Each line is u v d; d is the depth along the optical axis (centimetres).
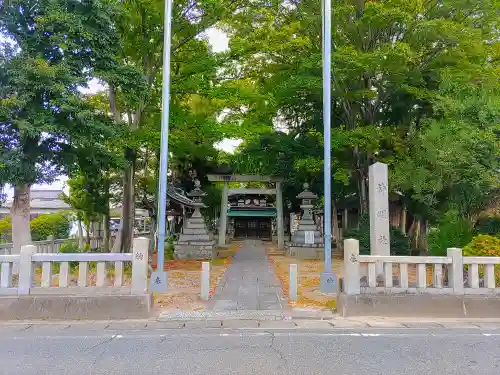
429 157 1412
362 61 1455
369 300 816
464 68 1534
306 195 2250
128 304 796
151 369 517
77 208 2170
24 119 1108
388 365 530
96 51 1237
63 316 784
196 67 1628
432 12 1577
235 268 1631
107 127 1277
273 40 1634
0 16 1150
